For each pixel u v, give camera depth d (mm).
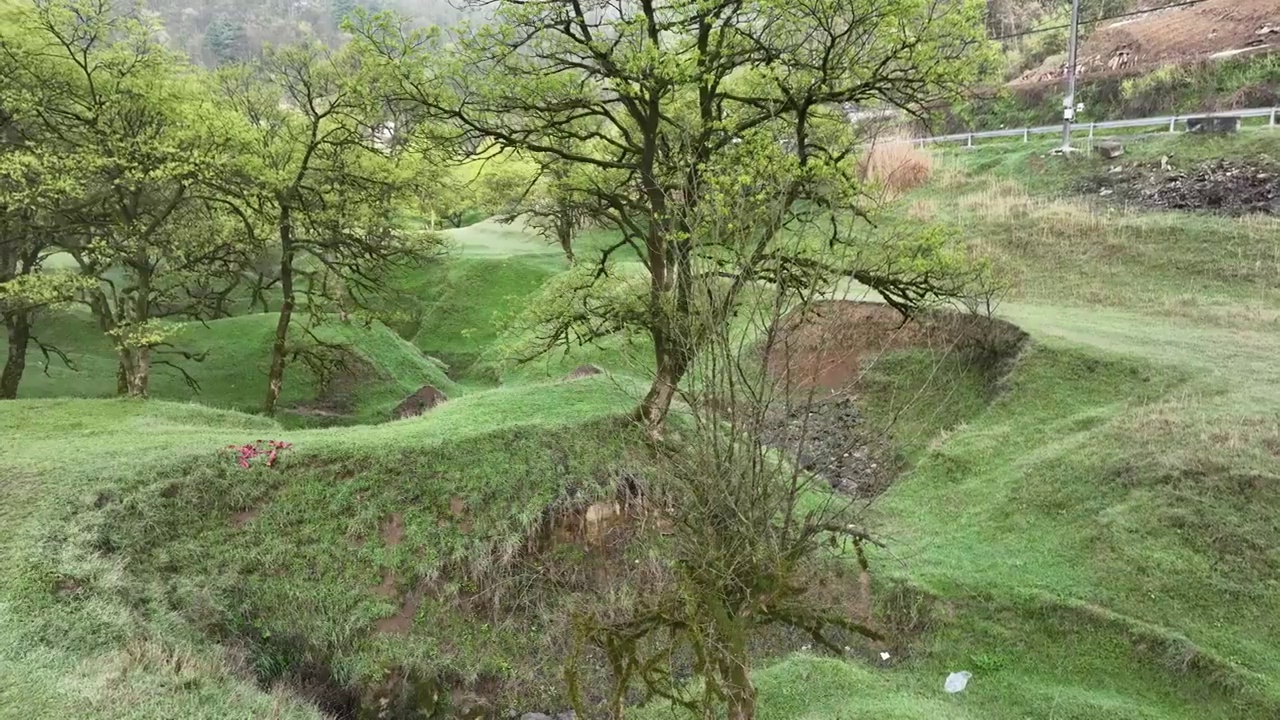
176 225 23734
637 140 17891
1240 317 19703
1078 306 22094
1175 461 13922
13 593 11047
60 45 19469
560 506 14859
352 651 13008
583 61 14953
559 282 18219
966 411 19094
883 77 13461
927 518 16031
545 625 13852
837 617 8070
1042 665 12242
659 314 13797
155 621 11727
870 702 11617
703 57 12867
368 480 14781
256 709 10305
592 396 18297
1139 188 26656
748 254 10688
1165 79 32531
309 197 23641
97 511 12961
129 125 20469
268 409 23531
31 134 21797
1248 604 11594
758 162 12547
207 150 19531
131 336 19812
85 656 10391
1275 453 13359
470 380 32719
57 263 32844
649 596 9758
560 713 12789
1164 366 17109
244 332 29734
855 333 21250
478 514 14672
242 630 12680
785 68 14367
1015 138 34625
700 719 9094
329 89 23094
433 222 36906
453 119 15789
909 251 13609
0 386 22891
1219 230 22984
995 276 19078
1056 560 13609
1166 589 12273
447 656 13344
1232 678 10805
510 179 29562
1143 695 11336
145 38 19984
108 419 17844
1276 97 28500
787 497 8352
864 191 13703
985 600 13273
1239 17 33219
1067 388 17688
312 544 13828
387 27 14461
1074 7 29359
